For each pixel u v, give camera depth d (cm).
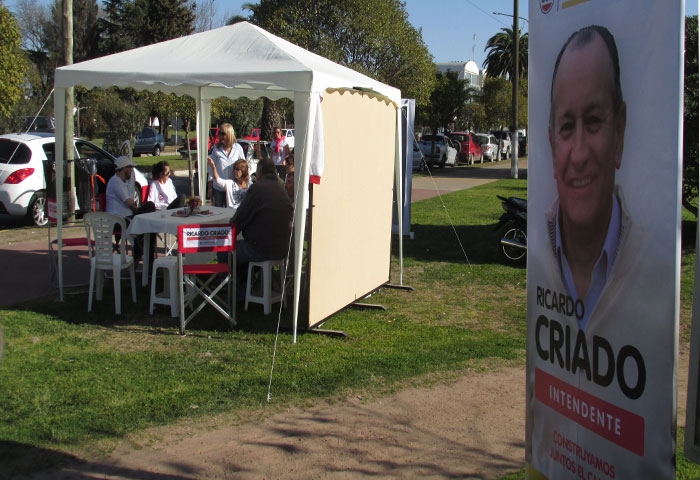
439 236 1234
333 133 655
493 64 5769
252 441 425
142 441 423
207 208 836
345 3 2516
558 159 280
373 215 784
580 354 272
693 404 247
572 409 278
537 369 303
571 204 273
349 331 657
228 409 471
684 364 566
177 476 382
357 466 396
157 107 2036
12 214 1230
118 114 2783
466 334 655
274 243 698
